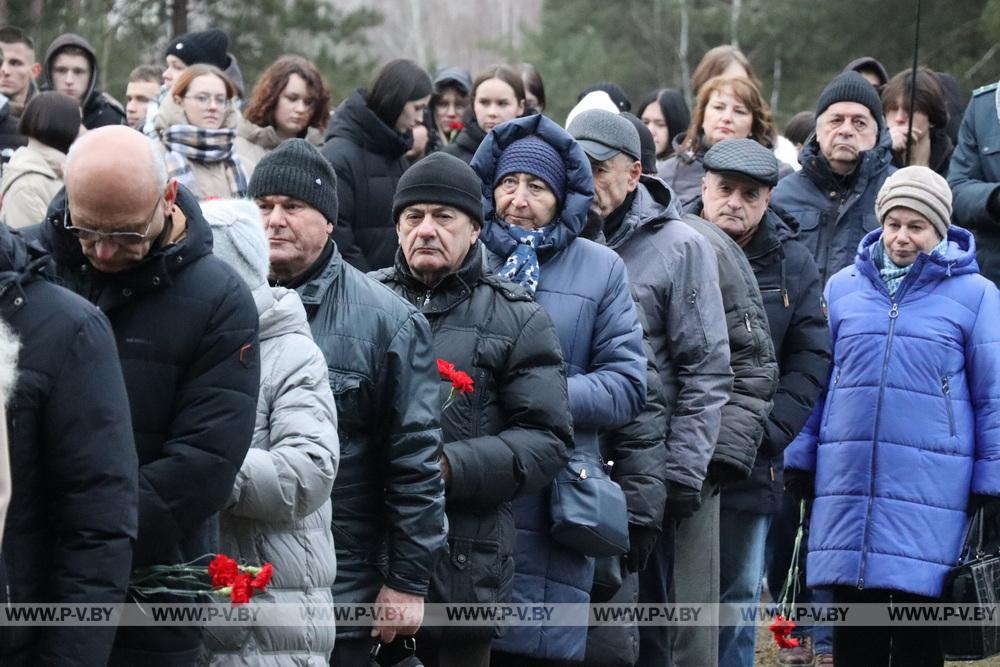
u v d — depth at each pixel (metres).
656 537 14.43
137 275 9.94
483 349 12.83
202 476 9.91
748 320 15.76
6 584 9.06
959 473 15.87
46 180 17.91
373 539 11.81
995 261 20.30
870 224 20.19
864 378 16.22
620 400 13.81
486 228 14.22
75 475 9.16
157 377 9.98
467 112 22.97
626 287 14.22
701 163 20.33
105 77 45.72
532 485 12.66
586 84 70.81
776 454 16.59
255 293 10.95
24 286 9.22
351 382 11.56
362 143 20.05
